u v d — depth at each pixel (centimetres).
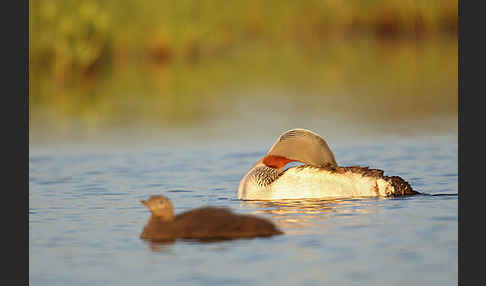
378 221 1431
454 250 1234
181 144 2442
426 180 1858
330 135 2530
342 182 1700
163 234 1349
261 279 1108
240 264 1179
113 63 4647
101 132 2688
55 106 3322
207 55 5134
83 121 2923
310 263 1178
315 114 2928
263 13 5781
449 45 5222
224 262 1190
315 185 1702
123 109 3198
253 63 4756
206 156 2259
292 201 1666
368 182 1697
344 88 3644
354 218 1462
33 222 1502
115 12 4588
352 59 4794
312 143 1752
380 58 4772
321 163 1744
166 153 2309
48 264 1221
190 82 4006
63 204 1675
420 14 5562
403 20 5634
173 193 1794
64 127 2802
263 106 3172
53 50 4128
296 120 2808
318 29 5856
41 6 4112
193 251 1255
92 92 3716
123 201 1705
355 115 2891
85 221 1508
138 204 1673
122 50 4781
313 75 4169
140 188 1853
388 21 5688
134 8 4753
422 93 3397
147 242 1330
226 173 2031
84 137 2602
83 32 4144
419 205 1571
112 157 2259
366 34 5772
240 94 3547
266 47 5572
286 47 5556
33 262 1234
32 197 1752
